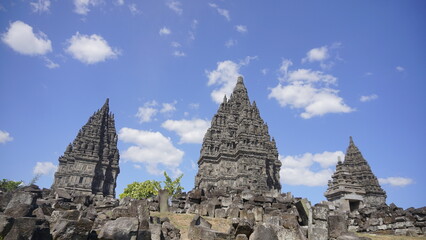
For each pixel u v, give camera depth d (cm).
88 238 1009
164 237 1350
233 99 9088
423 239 1933
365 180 6644
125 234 1074
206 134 8175
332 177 3650
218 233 1334
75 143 8175
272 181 7406
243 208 2142
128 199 2417
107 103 9444
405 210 2534
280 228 1406
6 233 854
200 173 7600
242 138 7412
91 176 7431
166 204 2347
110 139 8875
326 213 1525
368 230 2369
